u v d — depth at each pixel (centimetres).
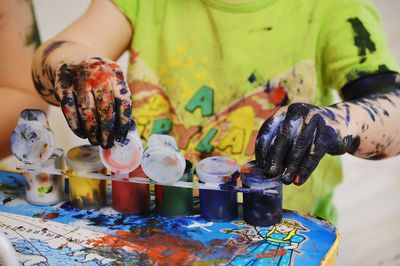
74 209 76
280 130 64
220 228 69
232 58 102
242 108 102
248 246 64
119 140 70
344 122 69
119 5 105
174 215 72
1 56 114
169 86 107
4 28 113
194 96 105
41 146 76
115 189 74
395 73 89
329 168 104
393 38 117
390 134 76
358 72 89
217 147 103
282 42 100
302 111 65
